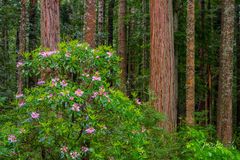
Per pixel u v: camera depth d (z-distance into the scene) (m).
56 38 9.26
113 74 5.18
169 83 9.81
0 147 4.62
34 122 4.72
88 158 4.83
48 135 4.60
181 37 14.20
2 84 15.52
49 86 4.64
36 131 4.77
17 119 5.08
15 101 5.01
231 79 12.50
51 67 4.81
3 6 16.23
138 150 4.82
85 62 4.93
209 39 18.06
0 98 5.90
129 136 4.84
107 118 4.83
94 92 4.63
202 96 19.12
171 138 6.50
